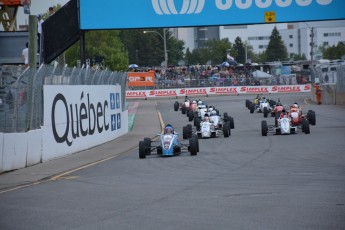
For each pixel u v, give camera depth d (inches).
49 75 1272.1
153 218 547.8
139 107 3336.6
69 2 1635.1
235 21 1654.8
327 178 776.3
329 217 525.3
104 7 1637.6
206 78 4800.7
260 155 1124.5
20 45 1644.9
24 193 767.7
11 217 586.6
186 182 795.4
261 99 2731.3
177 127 2110.0
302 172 852.0
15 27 1923.0
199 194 682.2
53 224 539.5
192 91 4419.3
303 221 511.8
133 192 720.3
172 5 1647.4
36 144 1179.9
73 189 779.4
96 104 1610.5
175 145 1192.2
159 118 2554.1
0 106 1079.6
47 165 1156.5
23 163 1115.9
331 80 3304.6
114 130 1806.1
